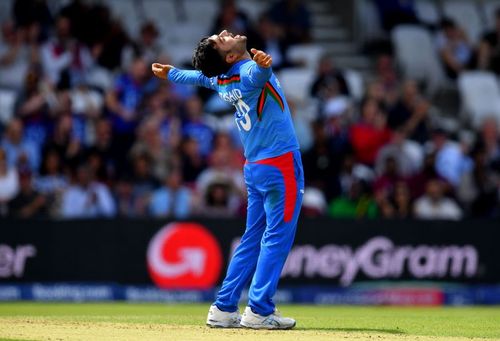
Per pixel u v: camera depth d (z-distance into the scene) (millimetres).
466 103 63969
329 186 53812
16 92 56594
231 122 56562
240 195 52062
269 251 24500
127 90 55688
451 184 54906
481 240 48188
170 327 24828
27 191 49969
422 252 47688
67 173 51875
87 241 46219
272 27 61906
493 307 46156
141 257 46312
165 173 52562
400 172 55062
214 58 24625
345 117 56844
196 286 46312
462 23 70688
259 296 24406
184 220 46531
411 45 65750
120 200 51188
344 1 69438
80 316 30625
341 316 32750
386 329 25547
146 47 59500
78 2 58906
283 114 24500
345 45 68125
